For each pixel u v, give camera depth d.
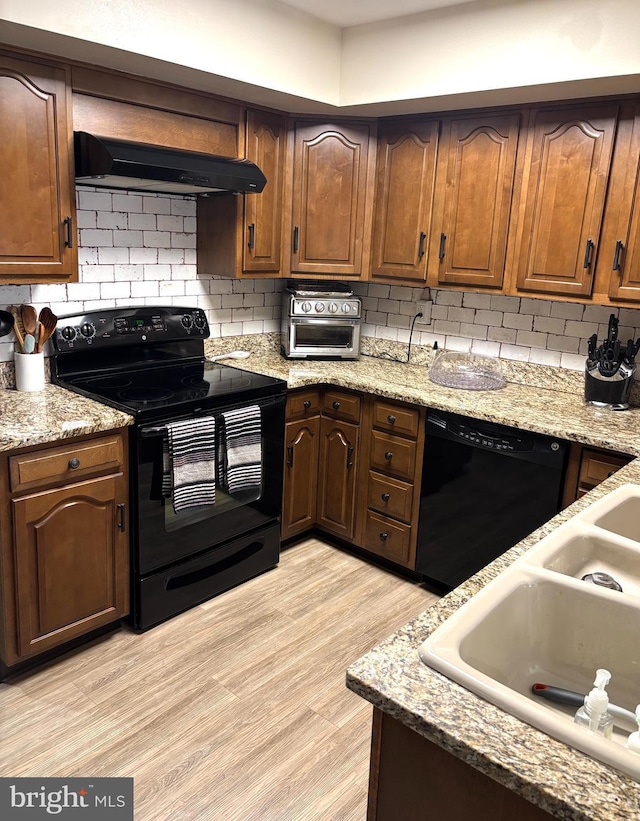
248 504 2.90
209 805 1.83
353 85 2.90
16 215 2.25
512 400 2.87
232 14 2.47
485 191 2.84
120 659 2.44
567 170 2.60
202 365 3.20
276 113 3.03
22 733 2.06
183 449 2.49
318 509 3.37
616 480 1.84
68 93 2.31
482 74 2.51
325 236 3.23
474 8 2.49
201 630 2.63
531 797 0.78
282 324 3.75
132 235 2.95
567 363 3.04
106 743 2.03
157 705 2.21
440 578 2.95
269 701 2.25
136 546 2.49
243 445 2.74
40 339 2.58
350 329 3.52
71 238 2.41
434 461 2.87
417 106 2.85
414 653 1.02
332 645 2.57
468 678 0.94
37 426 2.15
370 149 3.18
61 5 2.01
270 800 1.86
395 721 0.98
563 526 1.45
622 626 1.16
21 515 2.13
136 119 2.53
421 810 0.98
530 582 1.21
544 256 2.71
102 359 2.88
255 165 2.77
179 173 2.43
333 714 2.21
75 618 2.38
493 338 3.26
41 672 2.35
